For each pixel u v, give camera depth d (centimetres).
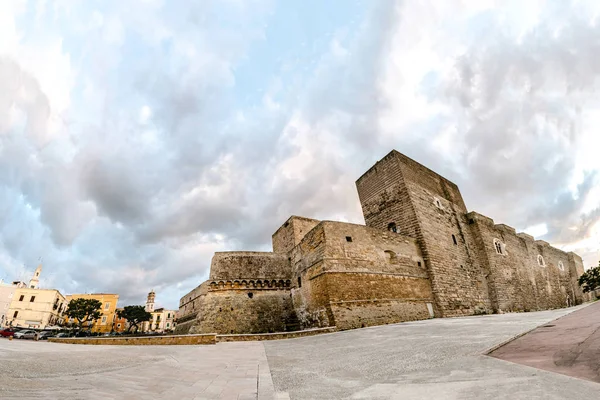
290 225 3309
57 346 1516
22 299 6725
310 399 463
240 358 985
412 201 2902
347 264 2234
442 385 450
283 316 2641
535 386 377
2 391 416
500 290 3297
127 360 905
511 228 4272
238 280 2731
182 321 3894
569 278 5291
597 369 400
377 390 474
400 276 2455
